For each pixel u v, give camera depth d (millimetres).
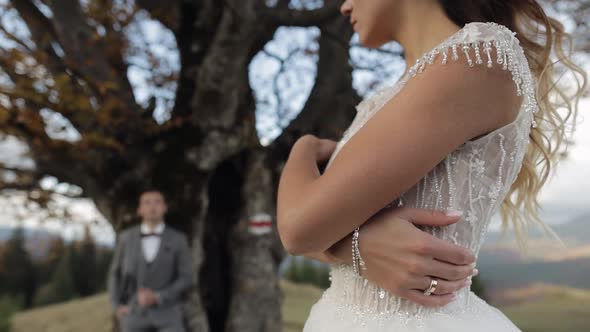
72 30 4914
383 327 868
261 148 6402
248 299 6090
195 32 6211
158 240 4473
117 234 5496
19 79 4777
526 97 825
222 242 6355
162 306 4297
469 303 935
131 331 4246
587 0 3986
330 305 985
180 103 5969
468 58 750
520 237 1190
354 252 845
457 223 848
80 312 12500
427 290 796
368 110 1031
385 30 997
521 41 1055
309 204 783
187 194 5508
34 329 11672
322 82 6484
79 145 5223
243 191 6324
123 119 5230
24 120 4914
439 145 730
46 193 6340
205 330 5562
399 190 742
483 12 951
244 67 6230
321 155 1089
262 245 6227
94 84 5074
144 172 5520
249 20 5020
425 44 941
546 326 10586
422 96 742
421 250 768
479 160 831
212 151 5688
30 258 18125
